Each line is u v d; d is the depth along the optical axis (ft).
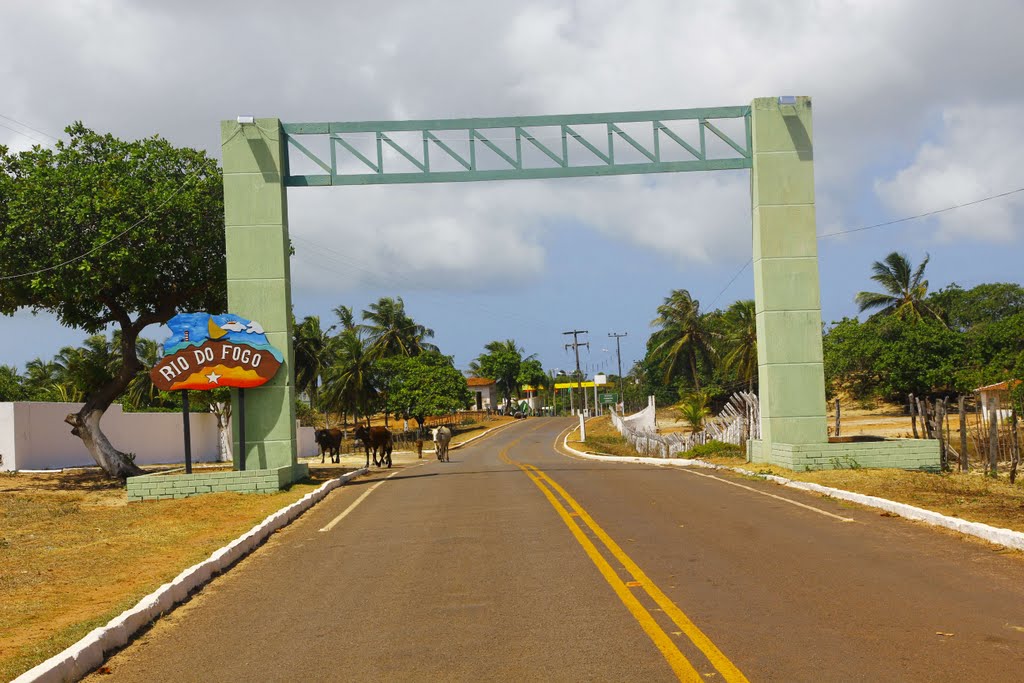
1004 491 57.41
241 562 39.27
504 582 31.78
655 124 78.33
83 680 22.71
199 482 68.13
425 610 28.27
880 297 237.04
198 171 94.17
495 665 21.99
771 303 76.18
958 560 33.19
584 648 23.09
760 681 19.93
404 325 312.71
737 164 78.13
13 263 84.17
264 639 25.91
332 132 77.30
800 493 57.00
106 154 92.89
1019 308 262.47
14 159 89.51
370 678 21.56
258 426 75.77
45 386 223.51
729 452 101.55
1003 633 23.40
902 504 46.32
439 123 77.71
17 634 27.17
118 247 84.89
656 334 293.23
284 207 77.10
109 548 44.73
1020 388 75.25
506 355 462.60
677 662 21.50
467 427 338.75
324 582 33.78
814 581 30.32
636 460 112.16
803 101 76.89
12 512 63.98
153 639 26.55
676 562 34.30
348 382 271.08
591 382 458.09
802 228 76.38
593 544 38.70
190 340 73.56
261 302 75.66
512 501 56.18
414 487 70.13
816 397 75.97
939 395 211.00
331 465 121.80
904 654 21.72
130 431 131.75
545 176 78.18
